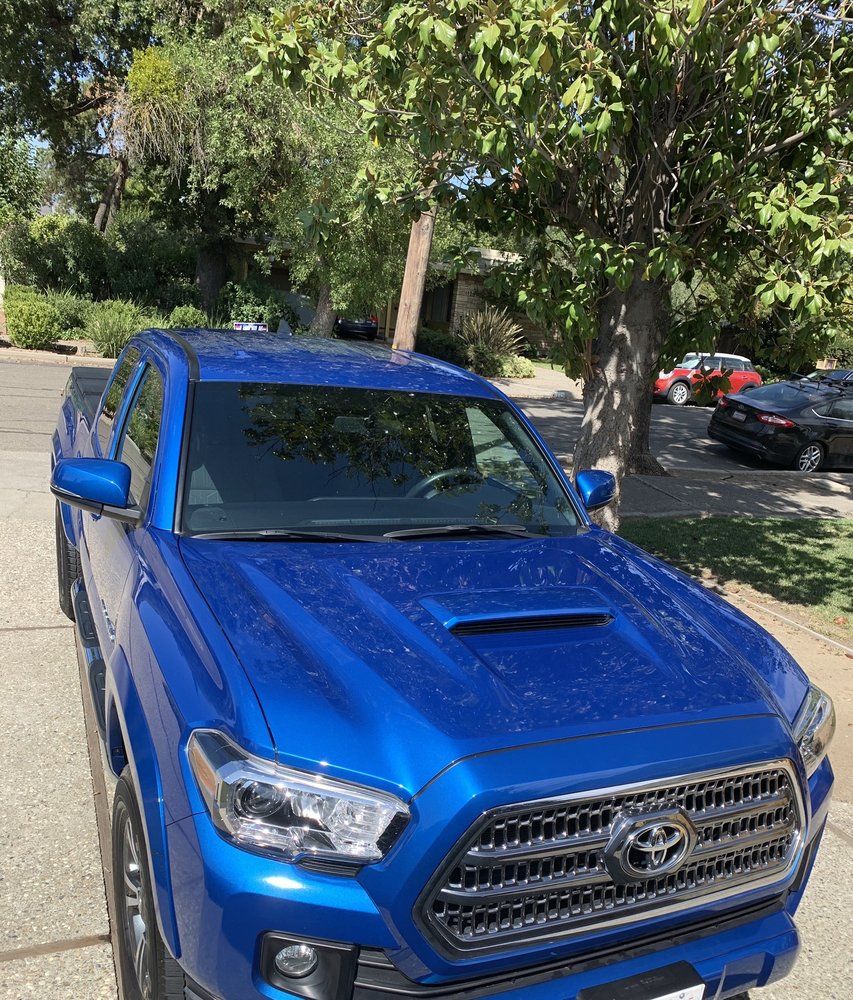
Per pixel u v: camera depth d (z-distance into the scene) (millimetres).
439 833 1954
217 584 2621
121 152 23906
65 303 22891
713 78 5559
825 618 7469
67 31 23906
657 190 5992
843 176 5512
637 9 4902
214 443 3312
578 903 2113
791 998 3074
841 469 17422
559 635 2615
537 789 2025
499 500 3650
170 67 20891
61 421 5887
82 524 4328
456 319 32625
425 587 2777
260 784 2000
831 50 5730
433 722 2115
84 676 4688
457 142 5297
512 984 2072
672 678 2471
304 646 2344
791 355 6711
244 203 21766
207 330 4484
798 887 2605
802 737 2637
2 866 3260
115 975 2795
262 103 18938
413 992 1975
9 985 2721
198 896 1985
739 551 9508
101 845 3379
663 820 2148
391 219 18047
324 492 3318
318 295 24375
